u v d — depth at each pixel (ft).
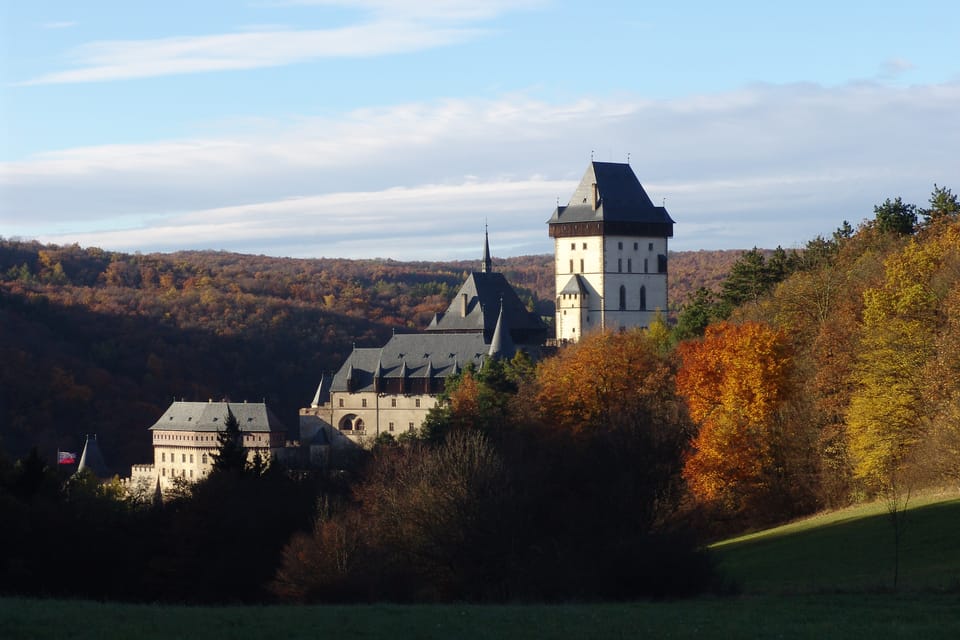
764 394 348.79
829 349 354.13
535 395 488.44
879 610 162.09
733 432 345.92
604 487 273.54
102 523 327.26
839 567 231.71
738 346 354.13
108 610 164.45
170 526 329.72
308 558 270.46
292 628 148.87
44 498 344.28
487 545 254.27
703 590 198.18
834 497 329.72
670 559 199.00
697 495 344.49
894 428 304.30
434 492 274.36
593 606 175.11
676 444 314.14
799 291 422.00
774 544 278.26
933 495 282.77
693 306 565.53
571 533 252.01
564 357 533.55
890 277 359.05
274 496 344.69
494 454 323.16
